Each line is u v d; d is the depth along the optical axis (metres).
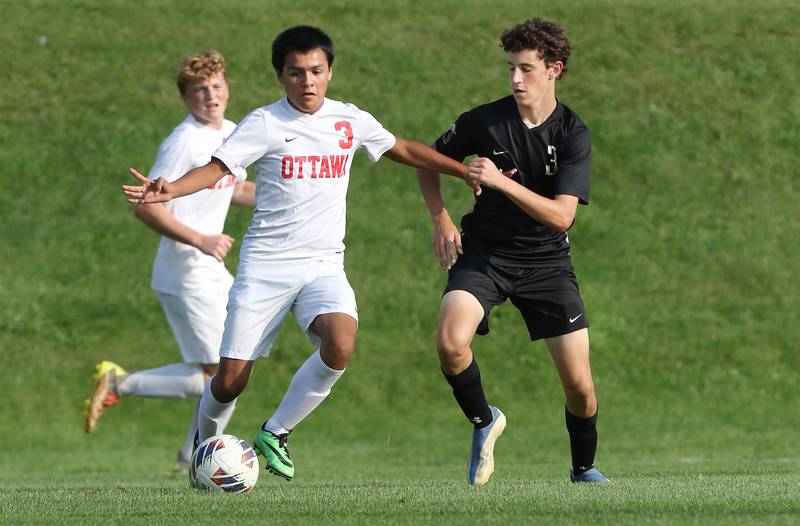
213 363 29.41
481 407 21.02
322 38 19.98
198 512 15.59
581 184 20.92
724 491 17.72
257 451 20.23
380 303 54.97
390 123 67.38
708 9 80.75
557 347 21.39
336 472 33.47
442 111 68.81
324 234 20.23
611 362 51.59
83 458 42.78
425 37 76.88
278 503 16.55
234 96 69.62
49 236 59.38
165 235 27.52
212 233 29.06
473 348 51.94
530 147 21.11
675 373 51.00
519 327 53.56
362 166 65.00
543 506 15.68
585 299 54.75
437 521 14.22
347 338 19.48
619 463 35.84
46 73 72.06
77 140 66.31
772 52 75.44
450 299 20.69
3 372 50.12
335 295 19.83
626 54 74.75
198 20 78.25
